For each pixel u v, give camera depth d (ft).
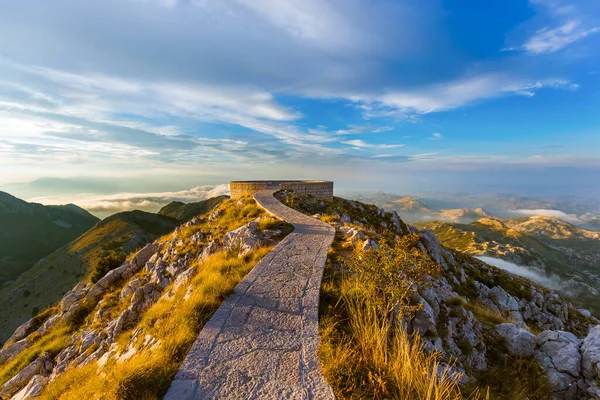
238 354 20.93
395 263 24.97
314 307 27.58
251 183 138.00
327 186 138.21
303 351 21.26
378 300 26.20
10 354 68.74
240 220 82.99
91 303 75.51
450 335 31.91
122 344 36.27
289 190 128.88
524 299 104.22
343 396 17.61
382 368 20.33
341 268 38.19
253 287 31.96
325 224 64.64
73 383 34.68
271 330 23.91
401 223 129.18
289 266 38.37
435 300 35.47
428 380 20.25
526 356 31.45
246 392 17.54
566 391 27.14
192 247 74.28
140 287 63.67
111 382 19.85
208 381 18.40
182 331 23.80
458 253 135.54
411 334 28.27
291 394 17.40
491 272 119.65
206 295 29.68
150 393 17.38
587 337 29.68
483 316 41.42
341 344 22.08
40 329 73.97
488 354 32.35
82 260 366.84
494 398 25.61
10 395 51.65
